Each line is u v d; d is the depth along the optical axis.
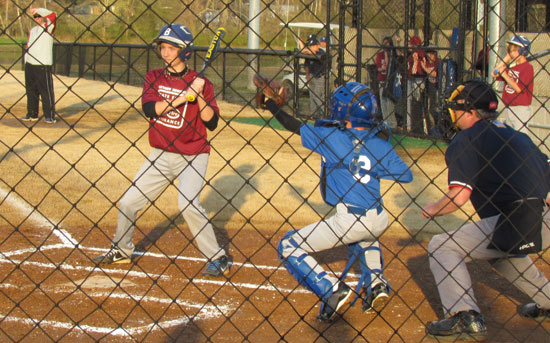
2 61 28.53
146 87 5.52
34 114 14.59
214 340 4.61
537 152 4.61
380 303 4.91
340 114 4.80
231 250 6.80
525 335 4.83
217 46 5.05
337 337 4.73
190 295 5.50
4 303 5.15
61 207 7.95
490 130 4.53
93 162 10.27
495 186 4.55
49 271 5.96
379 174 4.80
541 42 12.35
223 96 18.80
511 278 4.90
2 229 7.14
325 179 4.83
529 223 4.48
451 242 4.76
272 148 12.25
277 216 7.91
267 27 19.45
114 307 5.18
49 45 13.98
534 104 12.47
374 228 4.83
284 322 4.98
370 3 14.29
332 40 14.89
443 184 9.53
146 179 5.85
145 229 7.38
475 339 4.65
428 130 12.78
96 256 6.43
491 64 12.50
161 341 4.56
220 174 9.77
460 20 12.24
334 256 6.67
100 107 17.53
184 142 5.71
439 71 12.55
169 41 5.38
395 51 13.30
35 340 4.52
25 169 9.68
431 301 5.50
